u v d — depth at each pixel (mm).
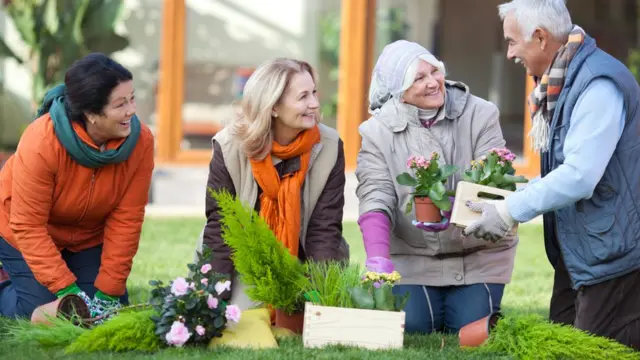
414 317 5324
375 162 5246
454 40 14484
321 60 12516
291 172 5086
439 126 5277
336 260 5188
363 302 4613
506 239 5324
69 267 5512
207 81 12477
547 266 7930
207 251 4664
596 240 4590
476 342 4703
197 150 12438
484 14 14695
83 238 5477
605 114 4504
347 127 12344
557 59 4664
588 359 4434
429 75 5156
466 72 14688
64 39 12555
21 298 5344
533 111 4895
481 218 4598
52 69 12820
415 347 4766
